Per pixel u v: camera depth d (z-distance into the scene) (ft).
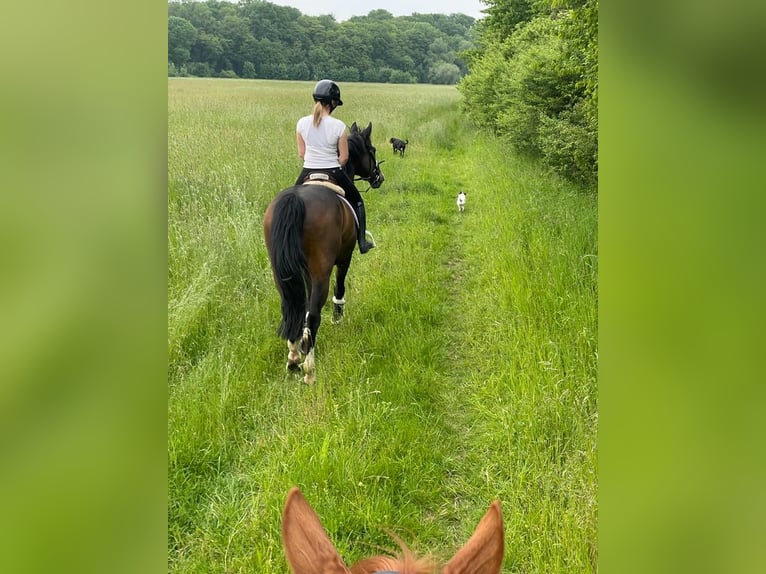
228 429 13.44
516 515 10.82
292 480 11.82
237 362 15.71
